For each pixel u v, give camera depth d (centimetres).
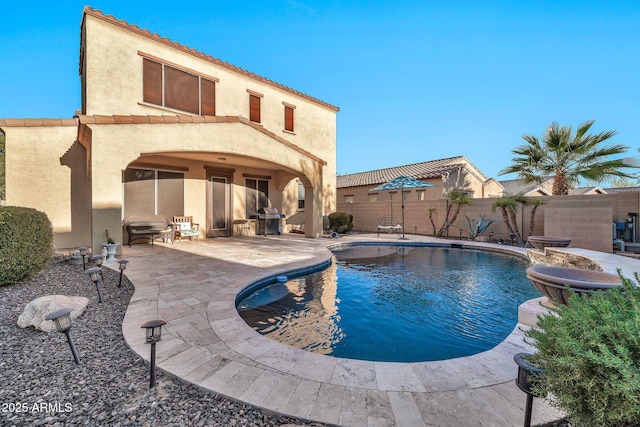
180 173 1184
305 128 1567
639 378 124
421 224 1588
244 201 1406
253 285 577
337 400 227
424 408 218
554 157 1191
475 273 759
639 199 923
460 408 219
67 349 315
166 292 498
